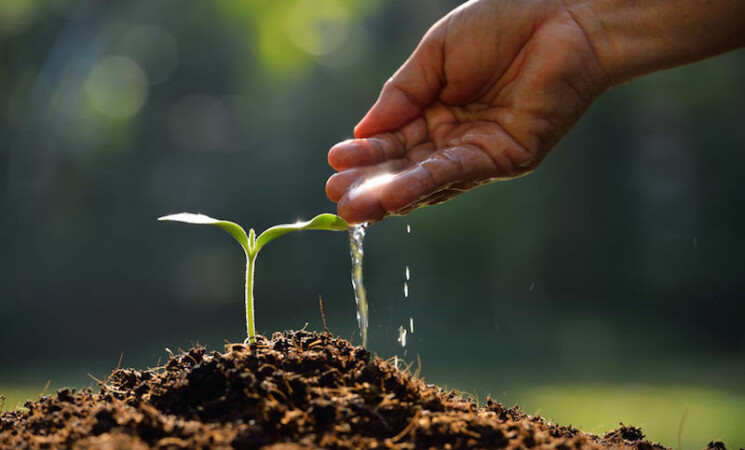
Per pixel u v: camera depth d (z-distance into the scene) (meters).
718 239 11.12
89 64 13.10
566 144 11.86
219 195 14.12
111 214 13.37
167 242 13.75
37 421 1.43
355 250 1.83
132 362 9.13
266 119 13.98
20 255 12.19
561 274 11.92
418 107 2.22
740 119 11.12
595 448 1.45
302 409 1.37
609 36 2.03
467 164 2.01
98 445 1.24
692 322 10.66
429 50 2.17
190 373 1.45
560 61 2.03
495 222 11.64
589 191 11.86
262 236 1.71
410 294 11.79
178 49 14.76
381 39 13.88
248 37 13.98
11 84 12.69
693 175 11.48
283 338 1.65
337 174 2.04
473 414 1.46
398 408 1.38
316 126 13.50
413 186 1.86
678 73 10.91
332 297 12.98
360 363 1.55
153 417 1.30
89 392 1.61
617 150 11.92
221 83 15.19
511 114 2.10
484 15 2.09
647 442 1.66
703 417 4.68
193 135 15.21
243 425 1.30
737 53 10.84
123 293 13.12
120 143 13.65
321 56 13.67
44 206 12.61
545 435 1.45
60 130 12.66
